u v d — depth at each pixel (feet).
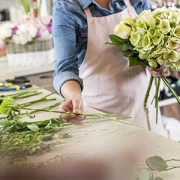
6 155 2.78
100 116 3.99
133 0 5.46
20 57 8.08
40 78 8.13
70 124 3.66
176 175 2.70
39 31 7.95
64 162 2.31
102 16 5.15
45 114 4.43
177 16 4.37
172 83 7.95
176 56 4.33
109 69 5.20
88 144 2.86
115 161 2.32
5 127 3.47
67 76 4.57
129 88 5.28
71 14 4.88
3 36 7.82
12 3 11.43
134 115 5.33
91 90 5.33
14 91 5.53
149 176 2.48
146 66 4.82
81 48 5.17
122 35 4.56
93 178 2.13
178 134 7.73
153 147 3.04
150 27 4.33
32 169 2.18
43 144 3.08
